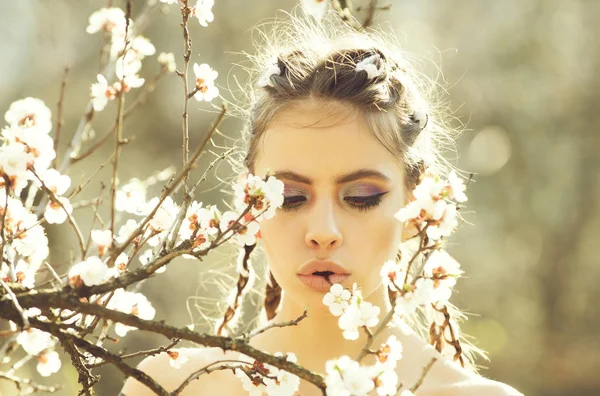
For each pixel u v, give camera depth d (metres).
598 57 12.38
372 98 1.88
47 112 1.56
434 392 1.98
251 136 2.04
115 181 1.67
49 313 1.38
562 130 12.26
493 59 12.41
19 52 9.62
